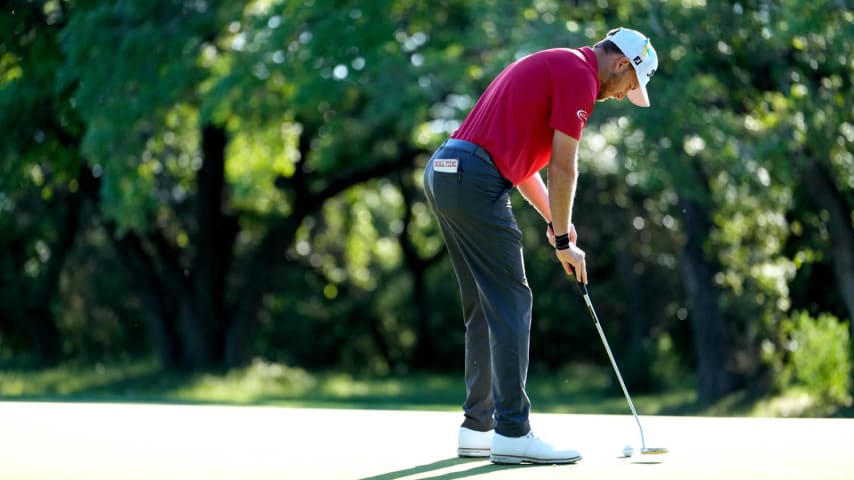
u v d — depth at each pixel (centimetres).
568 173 638
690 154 2556
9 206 4016
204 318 4131
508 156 643
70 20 3039
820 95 2514
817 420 858
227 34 3198
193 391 3562
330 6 2828
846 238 2755
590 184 3997
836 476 535
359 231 5862
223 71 3038
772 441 702
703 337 3158
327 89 2758
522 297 654
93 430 744
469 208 643
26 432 727
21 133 3309
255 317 4200
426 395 3966
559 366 5769
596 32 2541
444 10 2970
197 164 4394
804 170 2706
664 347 4369
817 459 603
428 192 671
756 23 2488
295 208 4281
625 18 2625
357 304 6100
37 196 4838
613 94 682
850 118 2519
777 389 3033
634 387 3978
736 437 726
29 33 3262
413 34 3008
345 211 5688
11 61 3316
